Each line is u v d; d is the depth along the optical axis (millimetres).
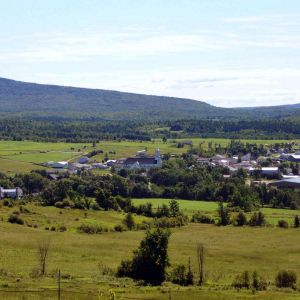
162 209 194375
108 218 177250
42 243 122250
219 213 184500
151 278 93875
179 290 83812
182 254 120312
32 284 82188
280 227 168375
